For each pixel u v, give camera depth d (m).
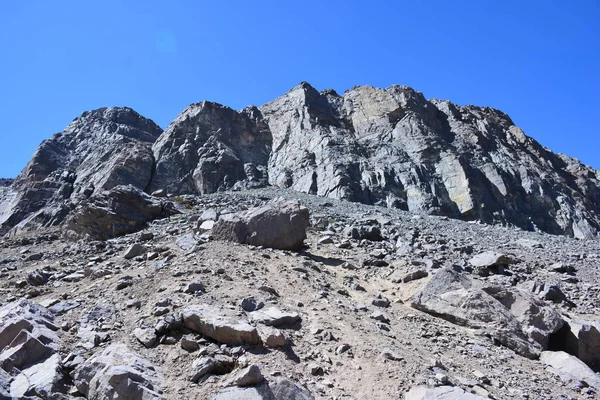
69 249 22.03
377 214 33.28
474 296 12.17
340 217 29.70
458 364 9.50
